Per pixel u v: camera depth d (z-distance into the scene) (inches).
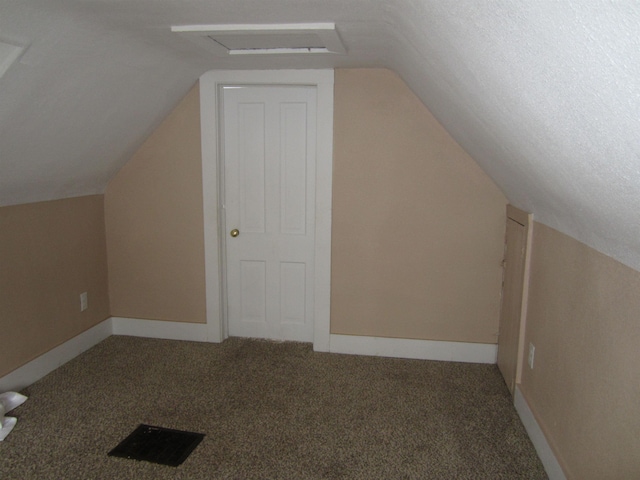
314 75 118.4
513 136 59.7
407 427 92.6
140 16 73.2
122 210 132.9
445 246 120.3
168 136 127.2
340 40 86.3
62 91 85.7
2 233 100.1
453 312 122.5
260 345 132.3
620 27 24.3
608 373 58.2
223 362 121.0
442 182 118.2
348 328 127.4
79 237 123.9
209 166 126.4
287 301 134.6
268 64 112.4
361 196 121.7
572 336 70.9
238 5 68.0
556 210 71.6
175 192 129.5
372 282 124.6
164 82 110.5
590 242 64.5
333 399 103.0
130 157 129.2
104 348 128.9
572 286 71.6
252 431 90.9
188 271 132.4
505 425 93.4
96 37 79.6
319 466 80.9
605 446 58.2
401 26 69.1
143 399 102.2
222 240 132.7
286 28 78.5
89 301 128.8
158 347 130.0
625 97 28.8
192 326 134.6
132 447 85.7
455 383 111.0
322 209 123.2
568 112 37.8
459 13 41.9
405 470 80.0
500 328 118.5
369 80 117.2
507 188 100.3
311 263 131.6
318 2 65.6
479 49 45.1
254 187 130.5
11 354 103.3
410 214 120.6
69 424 92.5
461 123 89.4
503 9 33.4
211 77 121.8
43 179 104.4
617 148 34.8
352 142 120.0
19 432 89.6
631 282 53.4
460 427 92.7
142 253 134.0
